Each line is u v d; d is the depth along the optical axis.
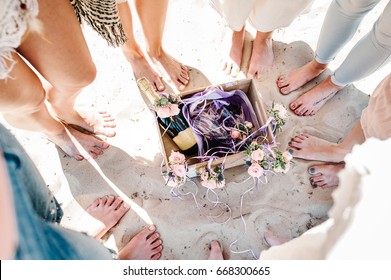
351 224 0.47
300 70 1.69
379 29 1.15
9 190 0.38
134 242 1.50
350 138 1.50
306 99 1.67
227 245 1.52
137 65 1.72
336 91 1.65
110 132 1.67
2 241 0.34
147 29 1.47
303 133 1.66
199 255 1.51
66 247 0.63
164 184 1.60
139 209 1.57
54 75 1.04
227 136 1.39
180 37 1.85
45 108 1.27
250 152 1.26
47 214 0.80
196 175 1.52
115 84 1.76
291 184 1.58
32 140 1.67
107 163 1.64
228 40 1.81
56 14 0.86
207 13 1.88
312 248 0.61
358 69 1.37
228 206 1.56
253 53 1.75
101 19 1.07
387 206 0.45
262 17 1.41
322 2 1.87
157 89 1.74
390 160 0.49
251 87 1.39
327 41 1.41
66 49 0.96
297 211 1.55
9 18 0.69
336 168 1.56
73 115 1.52
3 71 0.80
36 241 0.48
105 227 1.53
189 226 1.54
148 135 1.68
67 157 1.65
